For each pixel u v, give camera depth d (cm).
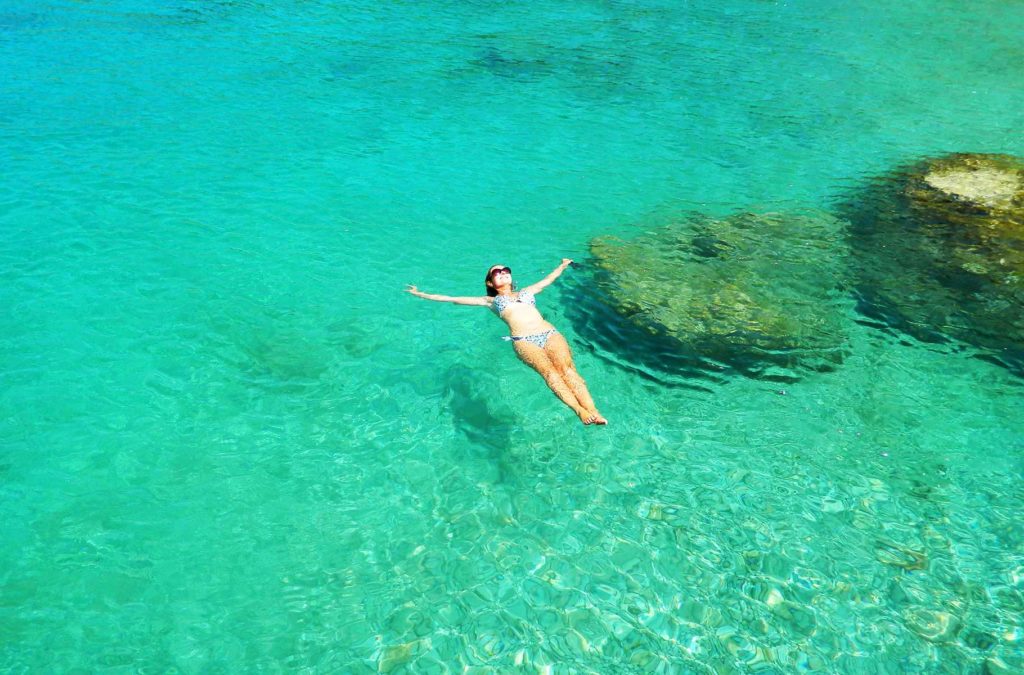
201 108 1609
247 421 783
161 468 720
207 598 595
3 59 1830
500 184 1330
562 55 2023
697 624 569
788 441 755
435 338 925
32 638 557
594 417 689
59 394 803
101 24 2161
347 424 785
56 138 1427
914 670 531
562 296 996
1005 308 955
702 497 690
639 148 1491
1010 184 1262
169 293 987
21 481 696
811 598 588
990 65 1977
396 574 618
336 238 1137
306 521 669
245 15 2314
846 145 1509
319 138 1490
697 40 2170
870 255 1087
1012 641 550
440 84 1803
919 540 638
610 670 536
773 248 1108
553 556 632
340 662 545
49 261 1040
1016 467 717
